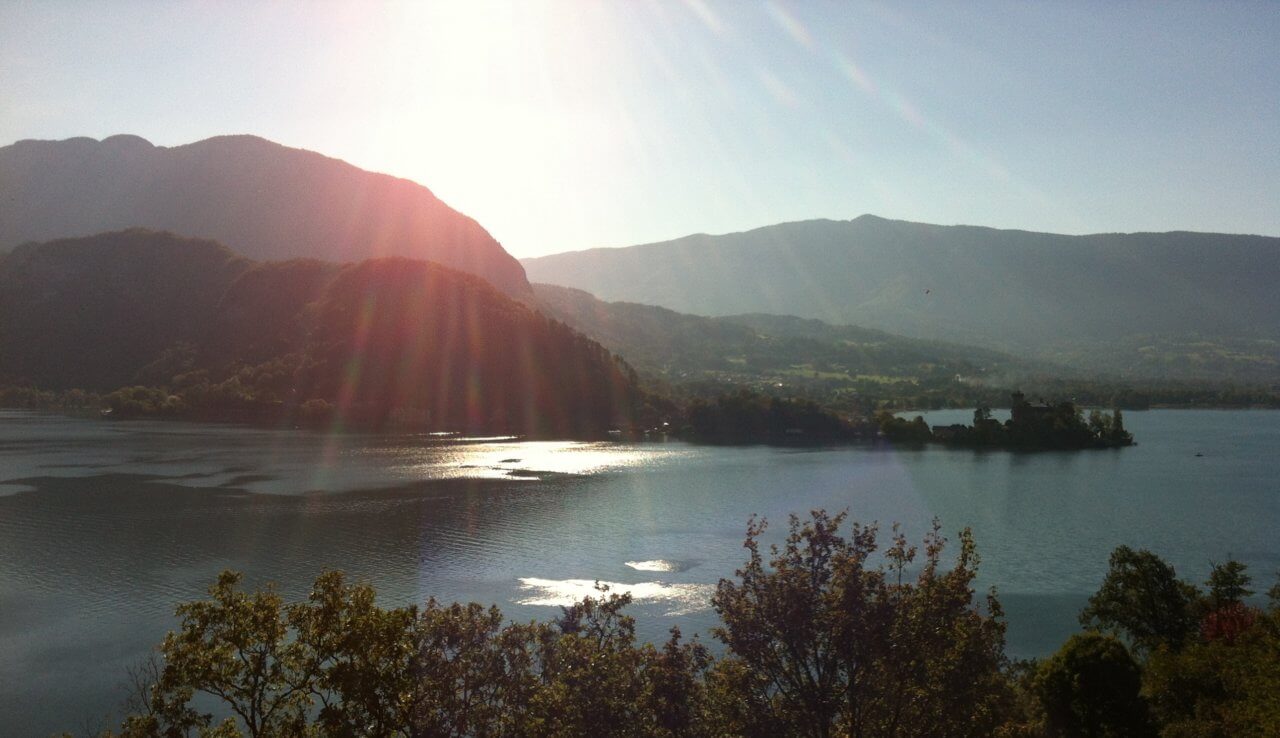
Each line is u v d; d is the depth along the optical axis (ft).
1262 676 122.31
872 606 84.79
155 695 71.41
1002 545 321.93
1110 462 593.01
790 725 86.69
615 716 95.91
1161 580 195.83
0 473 444.96
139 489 401.29
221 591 72.79
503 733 97.76
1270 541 337.52
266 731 72.13
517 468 506.07
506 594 238.68
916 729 84.89
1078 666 144.46
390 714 73.05
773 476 494.59
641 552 291.79
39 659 187.93
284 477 446.60
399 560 276.82
